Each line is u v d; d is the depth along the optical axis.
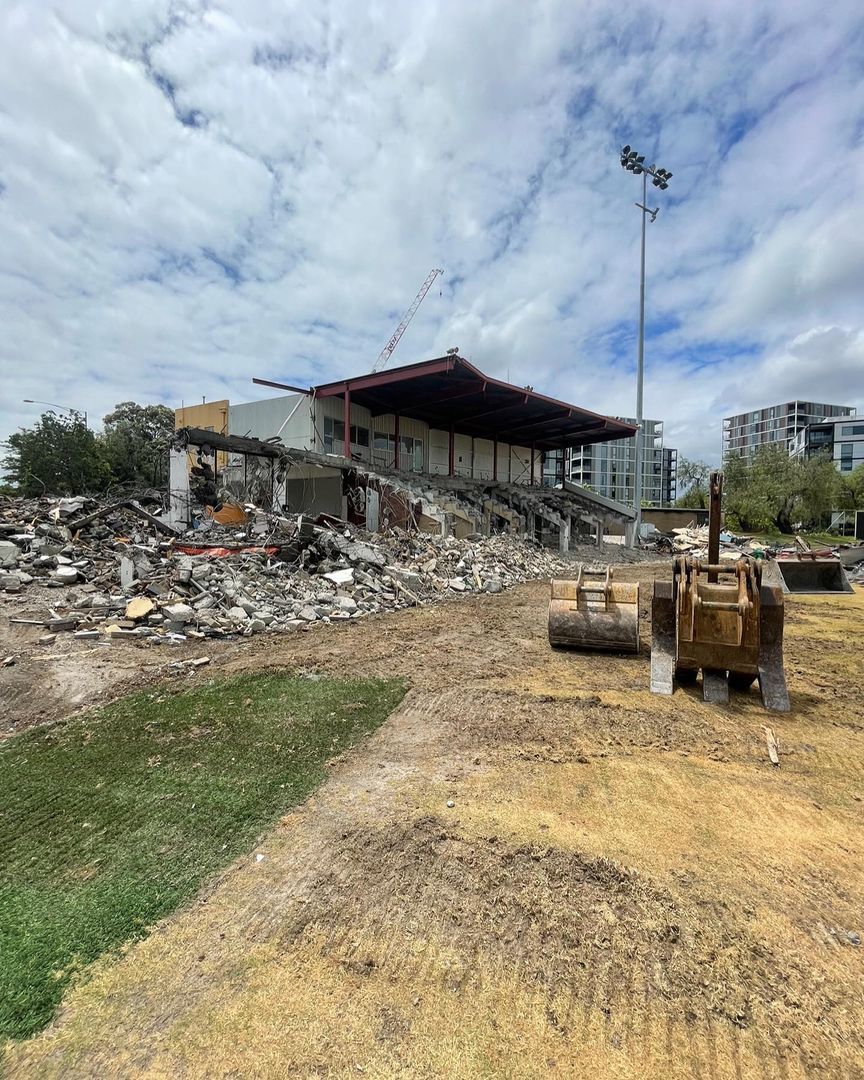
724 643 4.98
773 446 47.22
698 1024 1.82
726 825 3.03
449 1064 1.68
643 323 31.02
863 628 8.73
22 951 2.15
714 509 5.31
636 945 2.15
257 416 24.62
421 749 4.02
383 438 27.23
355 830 2.97
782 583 13.17
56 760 3.79
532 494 29.62
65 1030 1.83
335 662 6.26
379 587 10.81
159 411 39.03
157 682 5.40
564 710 4.82
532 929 2.24
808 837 2.91
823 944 2.16
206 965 2.08
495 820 3.06
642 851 2.77
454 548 16.16
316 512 21.34
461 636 7.87
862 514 24.73
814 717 4.68
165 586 8.59
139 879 2.58
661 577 17.14
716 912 2.33
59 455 24.25
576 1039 1.77
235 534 14.20
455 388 22.83
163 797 3.31
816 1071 1.66
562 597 7.11
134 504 13.44
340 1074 1.65
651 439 101.75
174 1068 1.68
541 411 26.77
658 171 32.12
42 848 2.82
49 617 7.41
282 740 4.13
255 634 7.66
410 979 2.01
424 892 2.47
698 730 4.39
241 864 2.69
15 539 10.30
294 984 1.99
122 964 2.09
